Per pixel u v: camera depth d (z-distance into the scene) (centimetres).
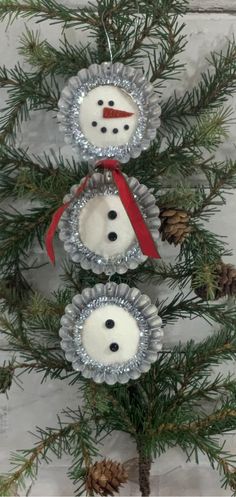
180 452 59
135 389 54
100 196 47
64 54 51
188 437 48
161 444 51
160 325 48
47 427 55
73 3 54
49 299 56
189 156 53
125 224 47
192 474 59
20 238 52
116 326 47
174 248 56
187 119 55
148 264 56
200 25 54
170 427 50
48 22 54
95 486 45
